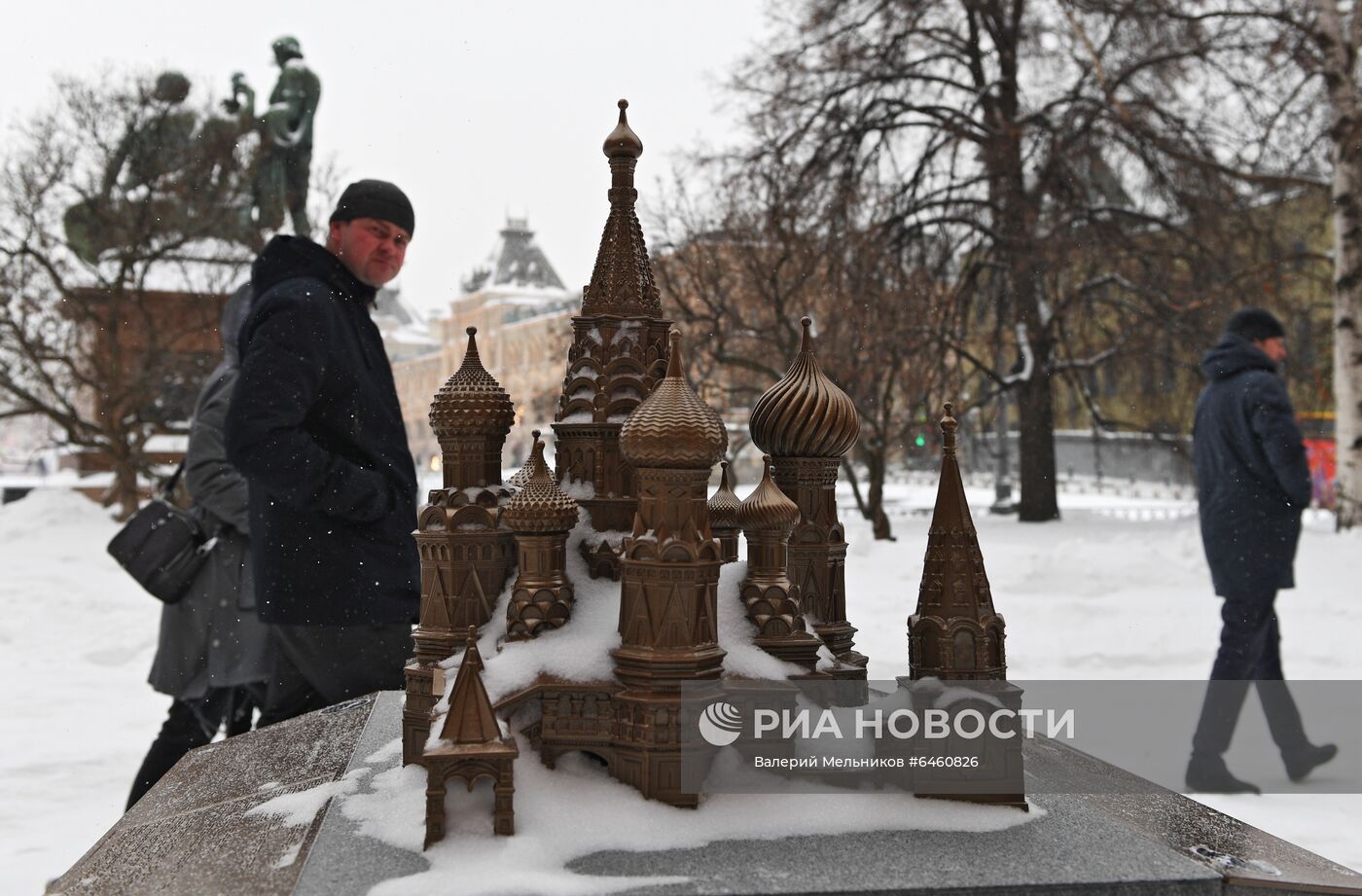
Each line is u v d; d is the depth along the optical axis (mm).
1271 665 5223
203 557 4426
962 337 22719
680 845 1716
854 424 2234
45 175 24234
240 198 24734
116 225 24391
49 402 28125
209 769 2562
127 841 2148
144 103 24453
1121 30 20688
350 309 3961
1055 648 8656
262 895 1594
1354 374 15406
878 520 20156
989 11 22438
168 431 27359
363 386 3830
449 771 1700
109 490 27938
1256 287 20828
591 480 2186
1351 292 15508
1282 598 10312
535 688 1884
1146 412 27516
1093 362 23844
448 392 2146
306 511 3607
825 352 20141
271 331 3641
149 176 24562
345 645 3652
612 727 1896
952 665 1954
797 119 21828
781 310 20266
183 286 26906
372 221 3994
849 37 22609
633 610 1883
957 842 1773
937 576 1989
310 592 3617
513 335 53938
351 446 3803
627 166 2252
